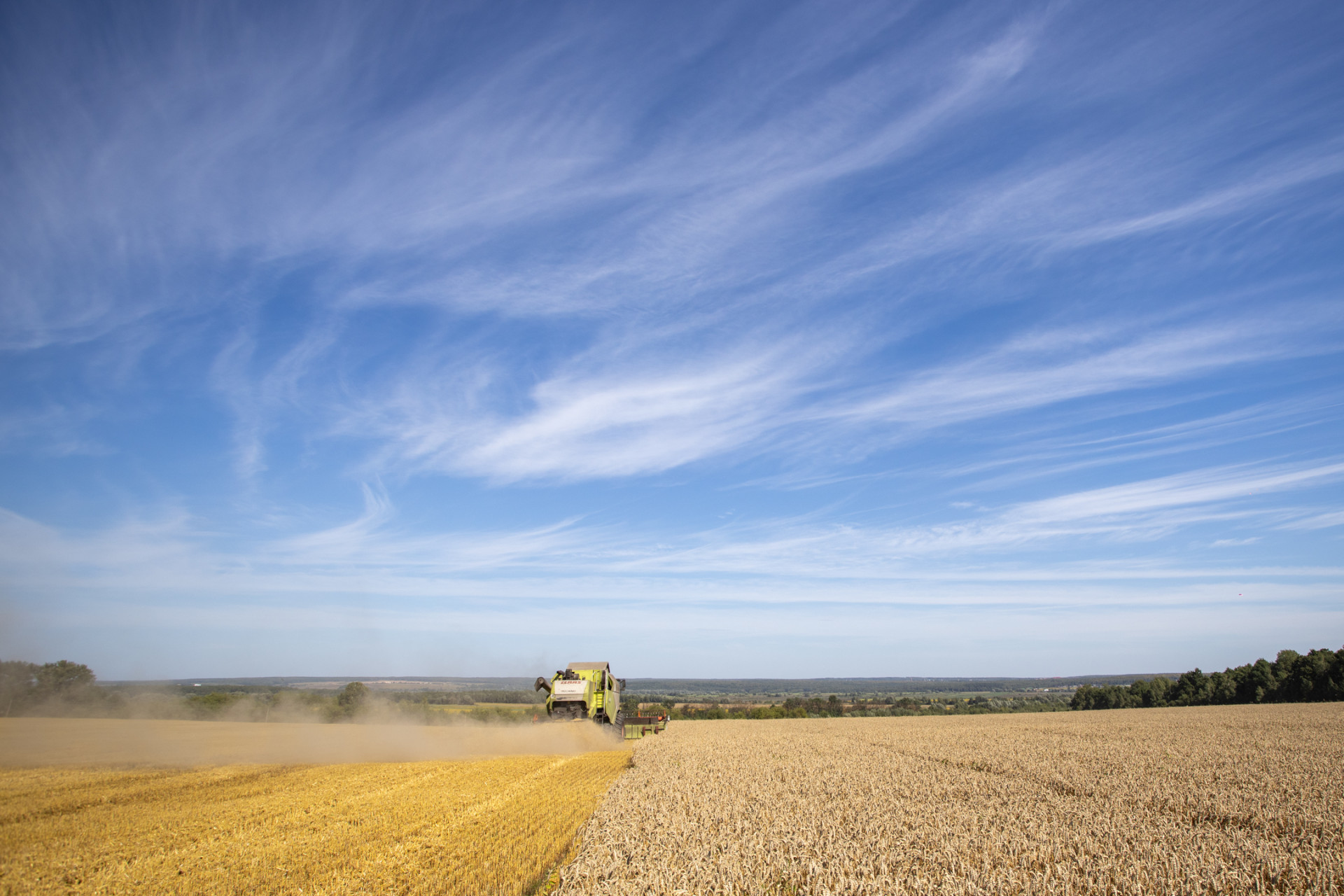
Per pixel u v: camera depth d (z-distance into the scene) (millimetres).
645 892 11539
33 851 13875
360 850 14219
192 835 15250
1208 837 15117
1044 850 13625
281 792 20484
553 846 14891
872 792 21484
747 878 12242
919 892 11430
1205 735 42375
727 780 23797
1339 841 15445
